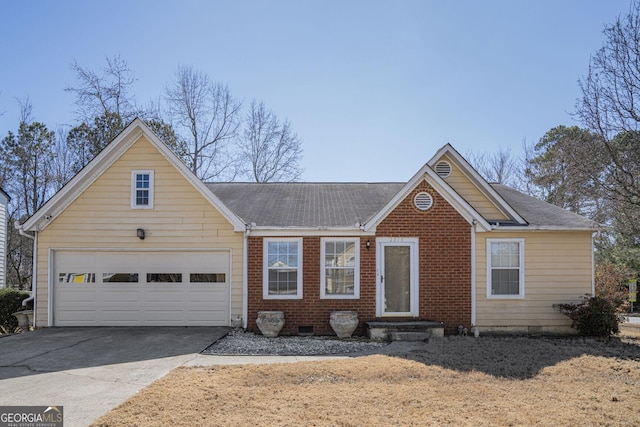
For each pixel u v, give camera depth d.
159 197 14.08
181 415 6.23
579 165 22.12
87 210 14.06
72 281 14.09
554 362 9.62
